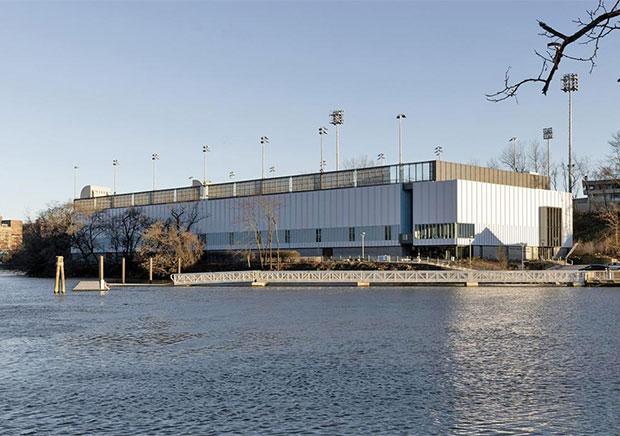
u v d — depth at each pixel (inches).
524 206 5472.4
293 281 3993.6
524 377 1123.9
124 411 923.4
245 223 5797.2
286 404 950.4
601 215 6136.8
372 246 5255.9
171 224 5551.2
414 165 5137.8
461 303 2586.1
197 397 1002.1
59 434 816.9
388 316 2123.5
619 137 5890.8
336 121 5871.1
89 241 6107.3
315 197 5556.1
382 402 956.0
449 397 982.4
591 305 2454.5
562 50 368.5
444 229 4923.7
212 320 2094.0
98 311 2501.2
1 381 1142.3
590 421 845.2
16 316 2317.9
